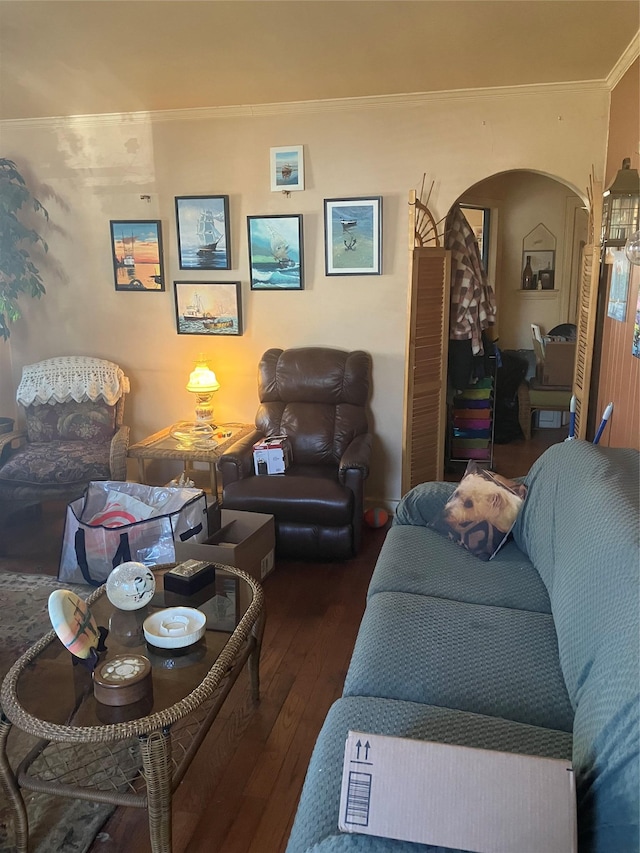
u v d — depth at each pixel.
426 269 3.90
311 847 1.20
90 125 4.31
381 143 3.99
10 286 4.27
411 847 1.14
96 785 1.99
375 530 4.04
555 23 2.83
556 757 1.38
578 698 1.48
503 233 6.49
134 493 3.20
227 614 2.13
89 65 3.32
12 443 4.07
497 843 1.09
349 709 1.57
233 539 3.20
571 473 2.21
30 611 3.00
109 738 1.55
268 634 2.88
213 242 4.30
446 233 4.23
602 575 1.60
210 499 3.17
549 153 3.80
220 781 2.04
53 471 3.76
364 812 1.15
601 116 3.70
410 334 3.90
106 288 4.54
